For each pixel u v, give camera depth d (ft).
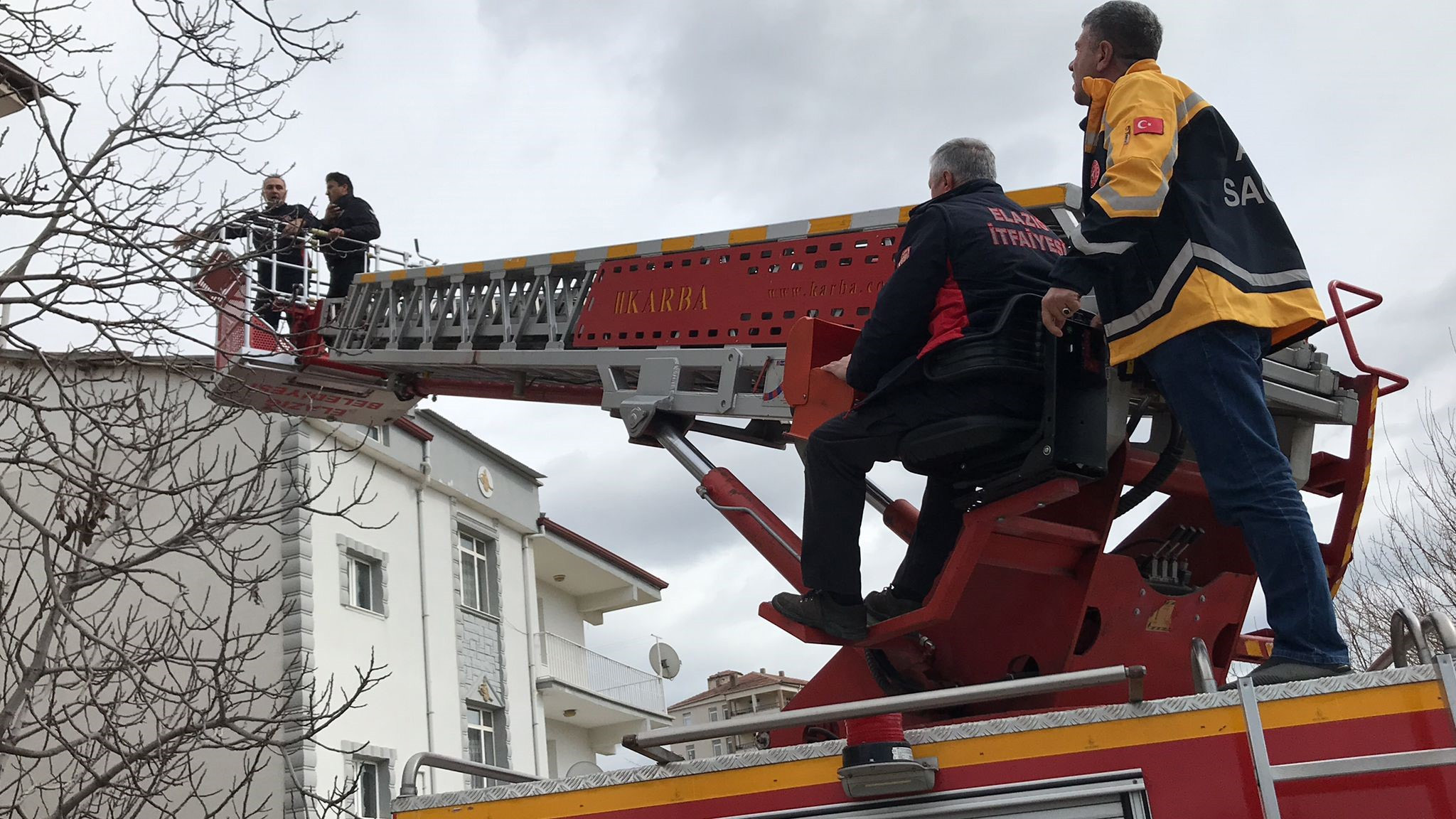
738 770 8.98
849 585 12.03
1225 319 10.06
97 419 24.85
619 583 89.66
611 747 89.40
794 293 17.30
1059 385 11.59
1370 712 7.70
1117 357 10.56
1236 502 9.96
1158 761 8.09
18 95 23.00
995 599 12.76
